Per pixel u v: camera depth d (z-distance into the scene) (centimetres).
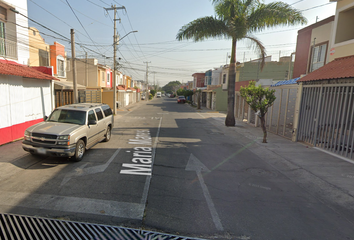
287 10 1362
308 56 1473
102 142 986
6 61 1112
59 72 1997
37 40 1652
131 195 487
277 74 2608
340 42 948
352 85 744
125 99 3712
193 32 1480
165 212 424
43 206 430
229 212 432
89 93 2341
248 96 1086
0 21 1170
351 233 379
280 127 1306
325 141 898
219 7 1473
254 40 1501
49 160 698
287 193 529
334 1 961
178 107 3619
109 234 355
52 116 772
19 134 945
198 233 365
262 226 390
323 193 530
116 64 2394
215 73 4219
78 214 407
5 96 859
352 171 666
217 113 2688
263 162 775
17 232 354
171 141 1059
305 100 1030
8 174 579
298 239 357
